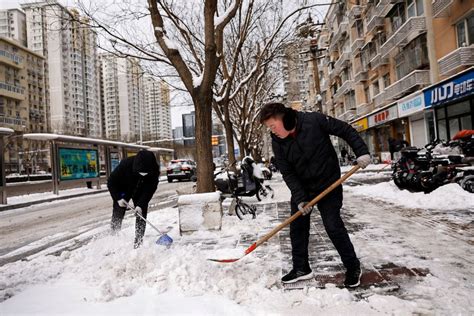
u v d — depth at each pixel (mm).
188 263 3410
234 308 2605
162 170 46094
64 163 18156
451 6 16938
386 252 3775
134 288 3123
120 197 5094
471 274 3029
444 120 18078
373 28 26219
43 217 10320
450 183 7379
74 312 2688
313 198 3135
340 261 3658
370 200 7828
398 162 8836
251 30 12031
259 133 31438
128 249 4453
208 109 6324
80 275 3641
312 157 2992
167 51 6312
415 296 2664
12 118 61156
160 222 6855
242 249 4355
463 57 15711
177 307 2672
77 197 17438
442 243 4012
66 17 7805
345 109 38750
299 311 2480
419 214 5785
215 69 6121
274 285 3078
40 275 3738
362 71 30094
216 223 5586
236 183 7016
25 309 2787
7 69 63250
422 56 19703
